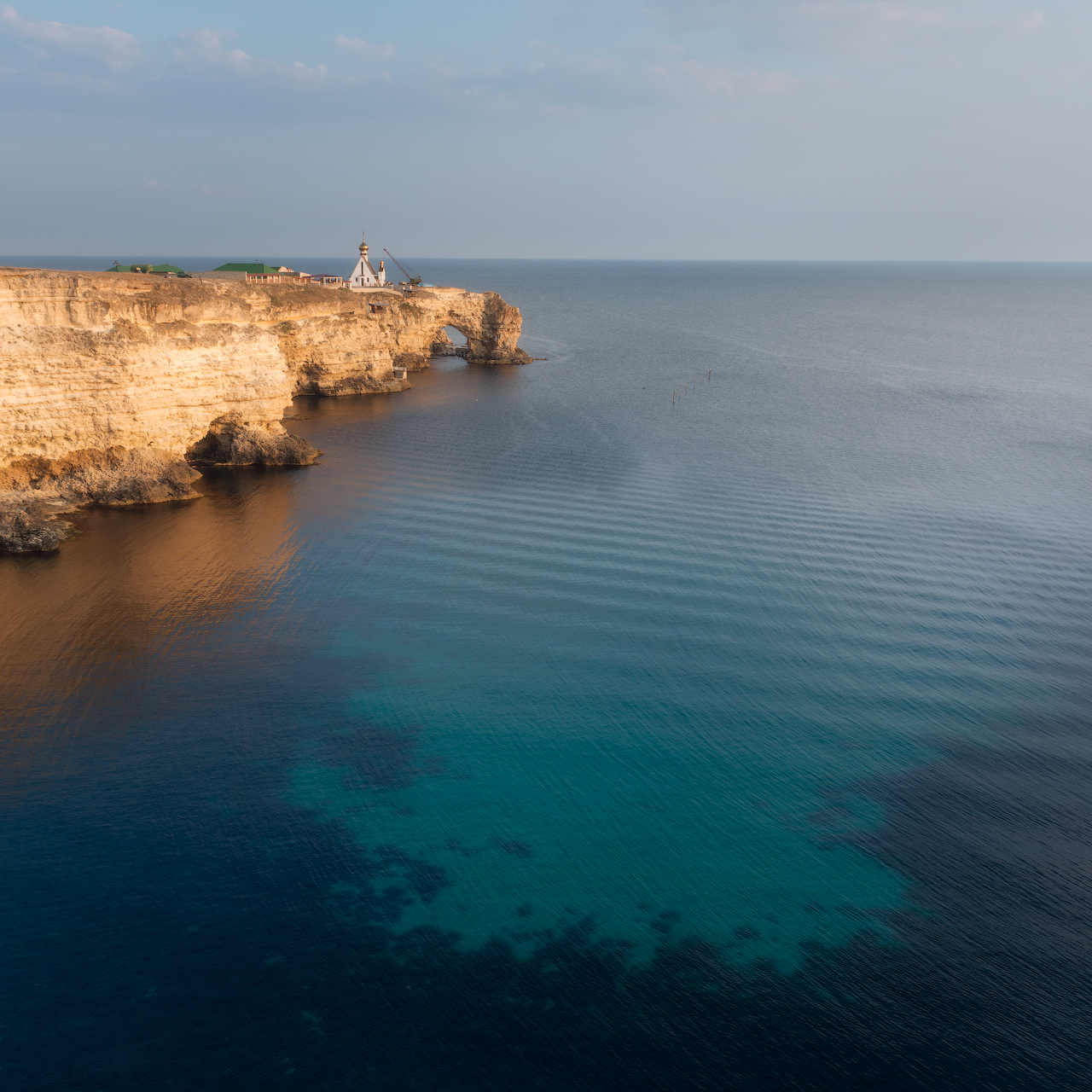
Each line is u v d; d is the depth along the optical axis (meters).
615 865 24.94
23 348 49.34
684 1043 19.38
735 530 52.03
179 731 30.61
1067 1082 18.38
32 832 25.33
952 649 37.28
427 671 35.16
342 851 25.23
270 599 41.31
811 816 27.03
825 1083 18.38
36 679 33.38
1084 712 32.56
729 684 34.34
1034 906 23.39
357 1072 18.53
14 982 20.39
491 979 21.02
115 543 47.84
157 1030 19.36
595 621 39.50
